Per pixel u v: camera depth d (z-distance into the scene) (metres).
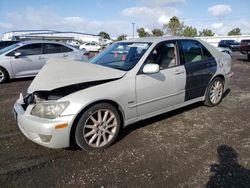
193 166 3.07
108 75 3.56
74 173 2.96
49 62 4.04
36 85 3.39
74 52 9.98
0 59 8.59
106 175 2.91
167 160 3.21
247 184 2.71
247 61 15.69
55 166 3.12
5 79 8.74
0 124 4.47
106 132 3.55
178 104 4.52
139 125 4.34
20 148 3.58
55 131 3.10
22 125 3.36
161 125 4.35
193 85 4.70
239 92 6.68
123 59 4.19
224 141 3.73
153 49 4.14
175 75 4.29
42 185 2.74
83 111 3.29
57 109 3.14
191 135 3.95
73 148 3.57
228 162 3.15
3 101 6.08
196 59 4.77
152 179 2.83
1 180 2.83
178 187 2.69
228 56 5.62
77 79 3.36
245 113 4.95
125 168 3.05
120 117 3.74
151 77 3.94
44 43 9.40
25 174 2.95
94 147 3.46
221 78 5.37
